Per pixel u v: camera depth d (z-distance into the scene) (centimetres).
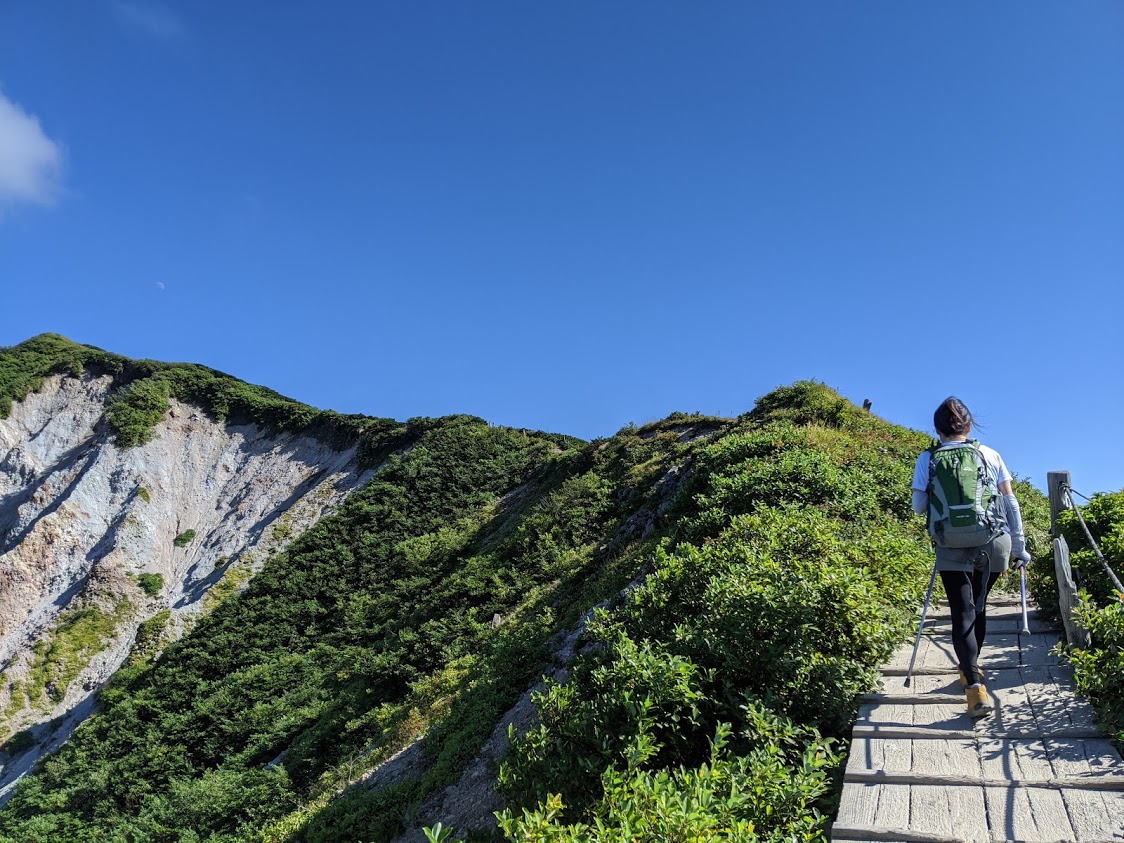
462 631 2205
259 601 3700
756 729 526
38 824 2425
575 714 621
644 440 3269
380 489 4469
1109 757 431
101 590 4719
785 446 1561
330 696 2489
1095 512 780
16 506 5625
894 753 479
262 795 1866
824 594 614
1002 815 398
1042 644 601
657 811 403
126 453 5691
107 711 3256
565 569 2311
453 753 1249
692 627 672
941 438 547
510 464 4512
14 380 6362
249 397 6222
